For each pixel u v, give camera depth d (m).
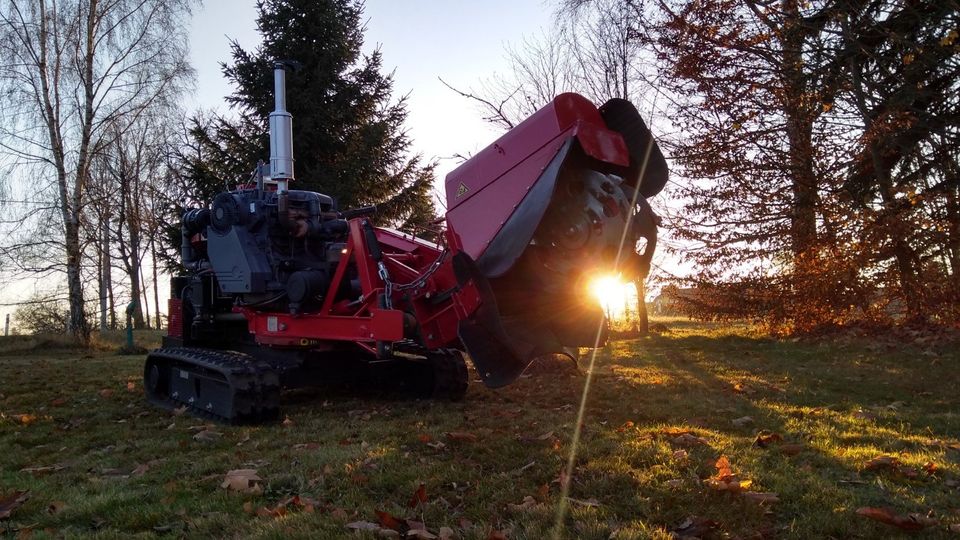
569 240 4.47
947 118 10.21
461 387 6.71
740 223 12.00
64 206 16.70
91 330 17.94
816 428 5.23
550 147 4.41
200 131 17.31
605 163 4.62
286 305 6.38
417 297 5.40
